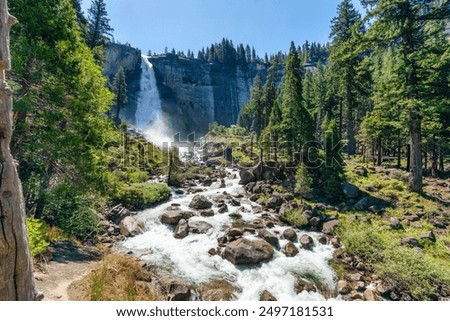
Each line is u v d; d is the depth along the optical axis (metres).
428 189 18.66
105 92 13.16
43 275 7.88
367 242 11.88
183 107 108.94
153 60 112.12
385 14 17.81
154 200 19.95
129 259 10.00
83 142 11.59
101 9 35.31
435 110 16.33
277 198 18.08
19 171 12.30
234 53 134.88
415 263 10.10
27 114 10.87
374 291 9.55
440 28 17.62
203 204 18.34
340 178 18.19
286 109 26.70
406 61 17.72
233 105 122.12
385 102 19.78
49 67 10.62
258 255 11.48
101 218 15.63
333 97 40.50
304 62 116.00
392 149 36.28
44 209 13.55
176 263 11.34
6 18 3.16
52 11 11.09
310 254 12.21
